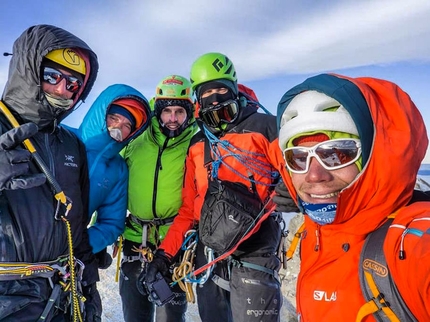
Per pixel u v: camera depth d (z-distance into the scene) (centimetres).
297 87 127
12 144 146
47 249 179
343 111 116
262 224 263
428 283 94
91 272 229
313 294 129
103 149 278
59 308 189
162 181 298
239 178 258
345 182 116
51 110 185
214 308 279
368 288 109
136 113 288
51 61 183
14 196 168
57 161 192
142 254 307
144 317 319
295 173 126
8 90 183
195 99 283
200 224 253
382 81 125
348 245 122
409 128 112
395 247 105
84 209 221
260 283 252
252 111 281
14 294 167
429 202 114
